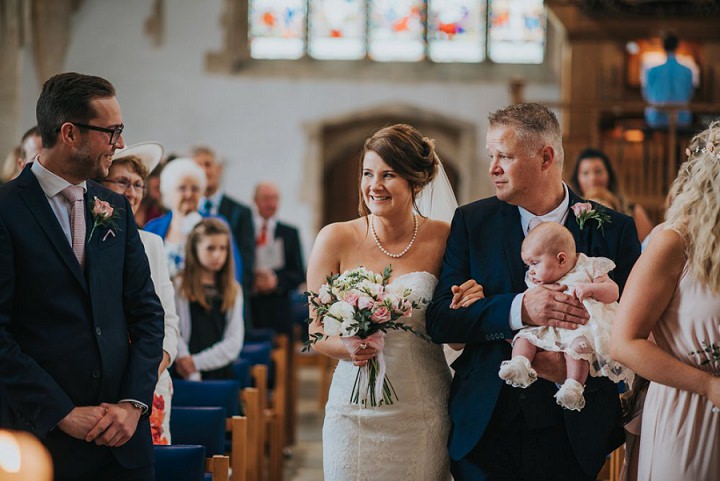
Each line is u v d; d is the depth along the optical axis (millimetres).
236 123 15523
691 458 3307
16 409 3402
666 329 3357
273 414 7227
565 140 11867
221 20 15516
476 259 3836
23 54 14805
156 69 15430
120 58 15375
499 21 15617
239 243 8555
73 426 3424
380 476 3865
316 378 12938
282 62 15648
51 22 14984
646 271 3307
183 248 6328
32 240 3494
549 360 3611
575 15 12211
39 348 3484
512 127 3697
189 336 6184
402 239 4059
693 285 3283
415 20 15711
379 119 15664
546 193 3760
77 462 3498
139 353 3672
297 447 8789
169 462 3955
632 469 3736
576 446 3592
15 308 3502
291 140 15555
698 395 3307
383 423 3871
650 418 3418
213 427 4840
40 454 3445
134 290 3766
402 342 3910
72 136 3545
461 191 15625
